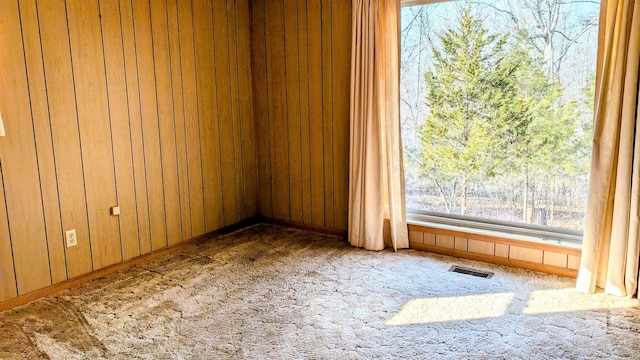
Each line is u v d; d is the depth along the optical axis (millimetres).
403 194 3578
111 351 2248
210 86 3939
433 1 3387
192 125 3811
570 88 2986
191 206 3865
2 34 2584
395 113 3482
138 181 3426
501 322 2463
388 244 3732
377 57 3453
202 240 3982
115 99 3217
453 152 3494
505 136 3264
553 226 3176
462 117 3412
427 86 3523
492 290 2863
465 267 3264
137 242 3451
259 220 4535
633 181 2590
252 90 4371
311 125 4055
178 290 2955
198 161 3895
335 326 2461
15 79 2662
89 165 3094
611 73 2625
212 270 3297
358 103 3602
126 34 3248
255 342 2316
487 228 3398
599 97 2664
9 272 2717
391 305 2695
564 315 2520
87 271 3135
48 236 2896
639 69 2533
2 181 2650
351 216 3777
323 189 4086
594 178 2707
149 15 3391
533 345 2230
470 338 2309
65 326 2500
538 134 3137
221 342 2318
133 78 3322
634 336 2285
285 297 2828
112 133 3217
